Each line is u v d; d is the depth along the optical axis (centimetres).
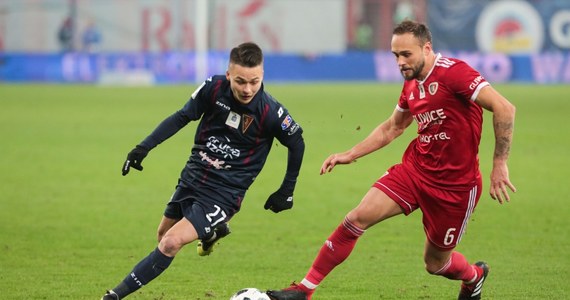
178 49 16962
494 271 3052
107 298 2273
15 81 14875
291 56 15550
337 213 4241
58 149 6606
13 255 3269
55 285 2816
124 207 4356
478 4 16338
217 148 2389
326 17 17088
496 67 15262
